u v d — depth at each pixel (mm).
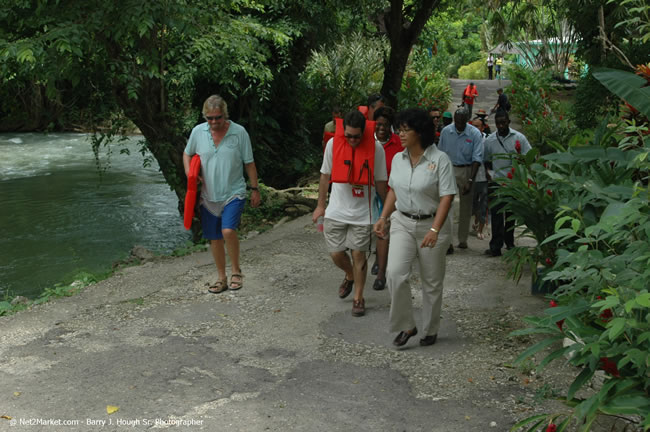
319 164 17766
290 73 17672
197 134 6520
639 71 5086
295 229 9688
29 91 32062
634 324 2869
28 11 9477
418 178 5078
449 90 31516
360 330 5797
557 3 13328
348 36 22594
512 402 4395
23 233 12930
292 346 5453
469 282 7152
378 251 6906
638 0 5121
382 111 6605
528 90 28203
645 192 3723
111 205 15539
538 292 6523
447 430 4074
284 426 4156
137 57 10516
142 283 7105
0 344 5488
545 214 5566
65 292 6984
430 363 5078
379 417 4254
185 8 9609
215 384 4758
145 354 5277
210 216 6680
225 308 6359
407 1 22312
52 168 21359
